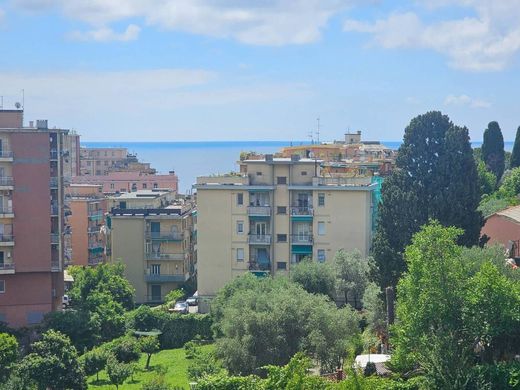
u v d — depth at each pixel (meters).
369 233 102.06
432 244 45.84
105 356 77.50
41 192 94.75
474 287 45.31
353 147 167.50
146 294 121.06
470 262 49.12
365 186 100.38
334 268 88.06
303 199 102.12
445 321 44.84
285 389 45.00
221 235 103.44
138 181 186.50
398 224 74.94
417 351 45.47
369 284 81.56
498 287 44.50
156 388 61.28
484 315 44.44
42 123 98.94
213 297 102.50
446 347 43.09
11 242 94.00
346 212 100.75
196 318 95.19
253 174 103.38
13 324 94.50
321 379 44.03
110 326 94.44
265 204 102.44
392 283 73.56
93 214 137.75
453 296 44.91
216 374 58.69
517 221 77.06
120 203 130.62
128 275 121.00
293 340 64.38
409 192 75.44
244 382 50.91
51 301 95.88
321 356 61.84
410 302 46.19
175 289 120.12
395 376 47.66
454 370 42.66
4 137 93.75
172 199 144.12
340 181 102.25
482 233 86.75
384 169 130.12
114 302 98.50
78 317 90.00
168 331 95.50
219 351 64.12
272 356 63.00
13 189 94.00
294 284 79.25
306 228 102.00
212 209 103.50
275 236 102.56
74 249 136.75
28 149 94.31
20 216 94.38
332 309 66.00
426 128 78.38
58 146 96.19
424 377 43.78
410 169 78.19
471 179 76.81
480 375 42.19
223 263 103.38
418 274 46.12
